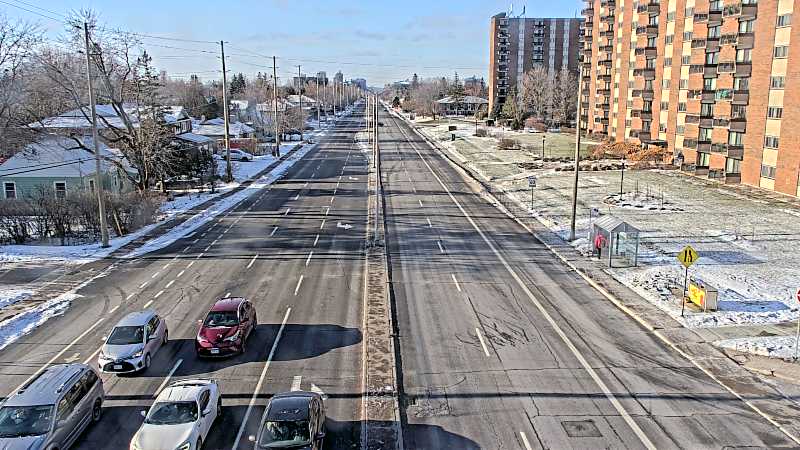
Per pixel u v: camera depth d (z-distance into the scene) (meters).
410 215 50.00
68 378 17.44
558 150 95.56
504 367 21.64
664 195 56.19
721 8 66.19
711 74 67.50
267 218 48.88
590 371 21.38
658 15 86.19
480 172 76.31
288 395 16.94
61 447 16.14
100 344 23.89
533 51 187.25
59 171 55.09
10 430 15.71
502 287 30.94
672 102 77.25
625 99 96.06
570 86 142.62
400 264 35.22
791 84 53.91
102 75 54.25
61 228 41.97
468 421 18.00
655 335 24.62
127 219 44.44
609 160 81.94
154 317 23.17
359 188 64.81
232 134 103.56
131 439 16.92
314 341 23.88
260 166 83.25
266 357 22.42
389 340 23.88
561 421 17.98
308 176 74.12
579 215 48.44
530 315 26.91
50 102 66.50
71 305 28.38
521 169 76.94
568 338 24.33
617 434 17.25
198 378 20.78
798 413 18.47
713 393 19.75
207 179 69.88
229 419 18.03
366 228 44.97
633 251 35.81
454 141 116.12
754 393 19.77
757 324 25.47
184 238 41.97
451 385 20.28
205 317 24.05
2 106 52.16
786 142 54.97
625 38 95.69
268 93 184.12
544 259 36.28
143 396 19.58
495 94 189.38
